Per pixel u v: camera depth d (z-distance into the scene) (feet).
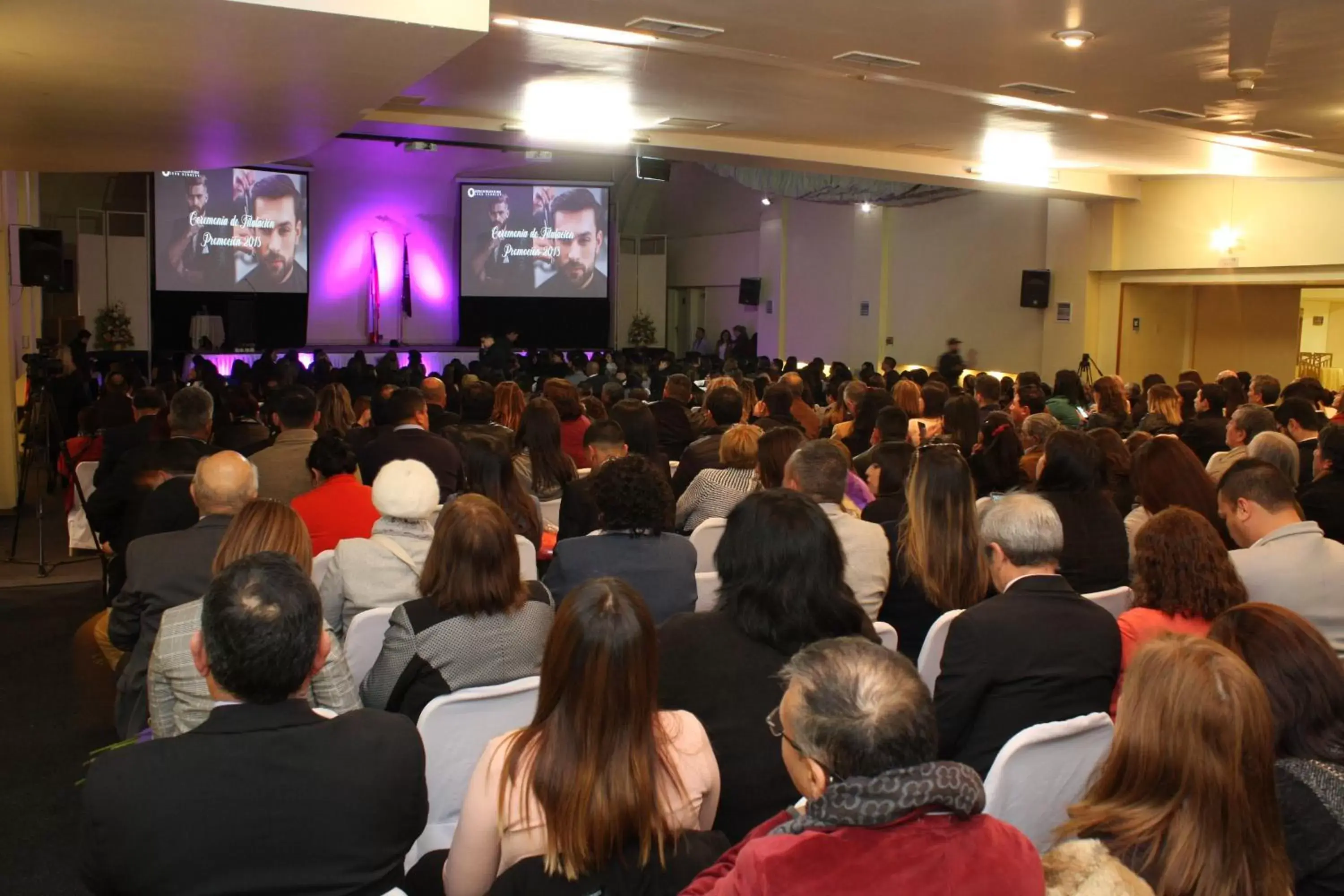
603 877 5.80
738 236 78.95
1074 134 32.68
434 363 73.77
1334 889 5.80
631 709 5.85
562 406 22.52
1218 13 18.63
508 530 8.83
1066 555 12.09
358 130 34.94
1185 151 35.53
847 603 7.78
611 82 26.78
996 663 8.26
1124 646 9.07
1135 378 51.55
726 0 18.66
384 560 10.77
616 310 82.38
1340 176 40.75
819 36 21.27
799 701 4.76
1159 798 5.46
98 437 24.53
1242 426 18.53
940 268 60.34
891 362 44.88
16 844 11.65
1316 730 6.25
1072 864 4.90
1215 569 8.98
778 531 7.68
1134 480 13.80
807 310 70.85
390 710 8.73
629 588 6.13
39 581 23.24
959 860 4.40
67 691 16.51
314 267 72.79
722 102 29.48
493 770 6.14
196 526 11.03
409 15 13.74
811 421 26.53
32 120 21.12
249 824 5.64
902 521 11.78
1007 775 7.23
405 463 11.18
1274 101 26.27
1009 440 16.56
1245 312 51.16
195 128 22.58
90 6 12.92
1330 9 18.28
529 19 20.30
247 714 5.84
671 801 6.19
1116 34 20.31
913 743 4.52
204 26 13.85
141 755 5.65
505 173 77.46
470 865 6.19
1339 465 14.51
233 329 65.46
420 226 75.77
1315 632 6.44
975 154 39.29
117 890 5.58
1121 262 49.57
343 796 5.80
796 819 4.63
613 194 80.79
